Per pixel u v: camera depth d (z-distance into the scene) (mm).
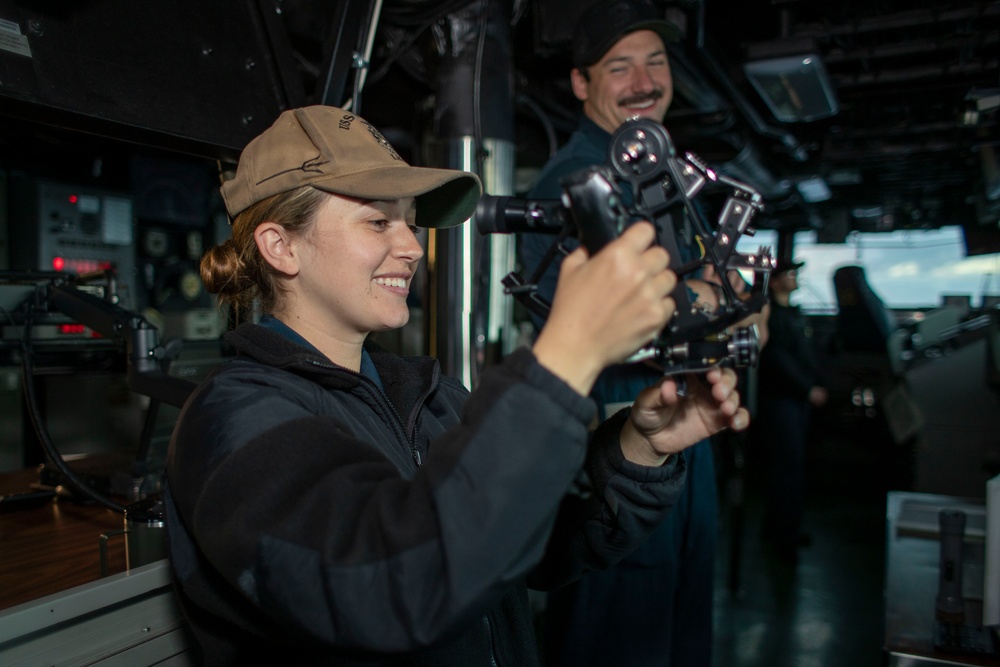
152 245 2240
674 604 1604
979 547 1584
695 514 1547
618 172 638
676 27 1751
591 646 1517
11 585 1007
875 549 3672
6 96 1075
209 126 1372
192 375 2195
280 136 773
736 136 4238
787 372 3441
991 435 2828
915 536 1727
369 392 807
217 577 694
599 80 1746
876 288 8383
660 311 531
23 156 1969
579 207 560
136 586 1001
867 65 3480
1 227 1862
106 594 958
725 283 623
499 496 516
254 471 590
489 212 734
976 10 2805
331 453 605
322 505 566
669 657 1538
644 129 632
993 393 2820
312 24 1853
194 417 691
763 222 8172
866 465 5648
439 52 1955
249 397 679
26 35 1106
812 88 3180
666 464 835
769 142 4930
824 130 4609
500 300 2006
